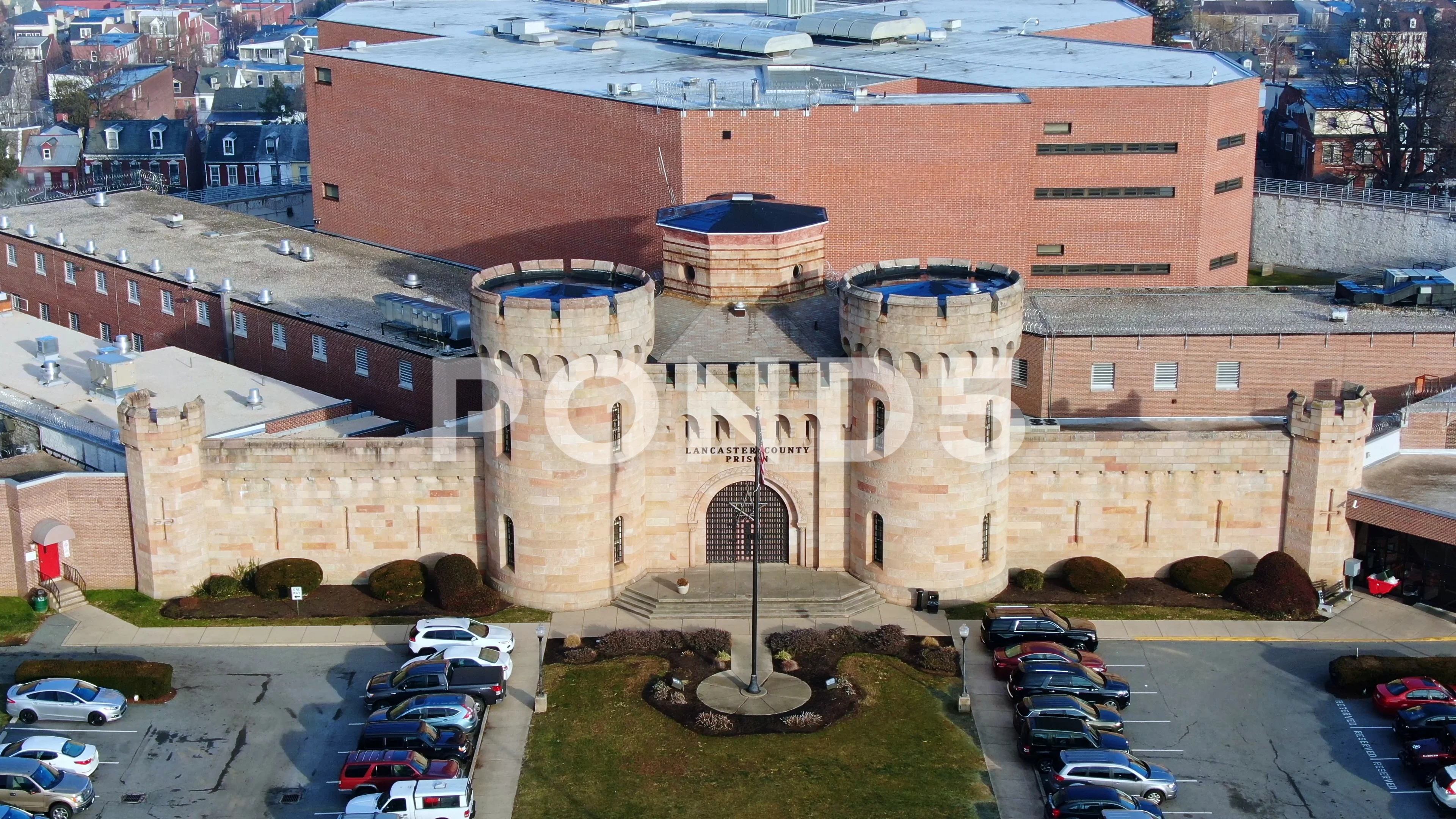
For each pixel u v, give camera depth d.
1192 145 120.31
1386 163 171.12
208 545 87.62
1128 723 75.12
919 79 127.69
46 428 96.81
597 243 122.38
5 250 134.75
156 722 74.94
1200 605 86.25
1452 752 70.06
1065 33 156.50
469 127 130.38
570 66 134.88
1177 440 86.56
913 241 119.25
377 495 86.81
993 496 85.25
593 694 77.31
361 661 80.56
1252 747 73.25
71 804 67.69
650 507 87.25
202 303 115.69
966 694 75.94
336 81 142.50
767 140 114.25
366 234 144.62
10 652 80.88
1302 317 106.12
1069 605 86.19
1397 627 83.94
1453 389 99.38
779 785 70.38
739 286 90.50
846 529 87.44
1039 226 121.88
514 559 85.88
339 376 106.12
